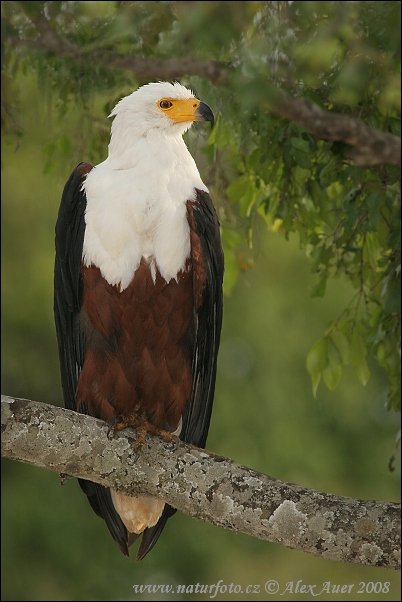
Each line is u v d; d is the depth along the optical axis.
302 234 8.62
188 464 6.31
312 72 7.59
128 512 7.80
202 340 8.05
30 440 6.17
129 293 7.57
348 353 8.51
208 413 8.36
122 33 7.62
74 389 8.34
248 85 6.87
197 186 8.00
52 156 9.57
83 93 8.64
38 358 17.78
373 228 7.62
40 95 9.42
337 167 8.10
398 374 8.52
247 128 7.95
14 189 17.11
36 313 17.11
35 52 8.27
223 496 6.14
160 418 7.96
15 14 8.16
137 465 6.34
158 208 7.58
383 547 5.77
